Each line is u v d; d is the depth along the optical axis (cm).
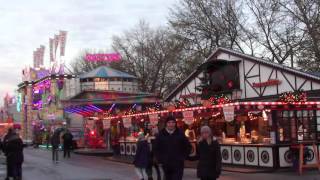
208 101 2233
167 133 1071
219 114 2502
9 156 1656
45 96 6881
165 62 6412
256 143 2061
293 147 1948
